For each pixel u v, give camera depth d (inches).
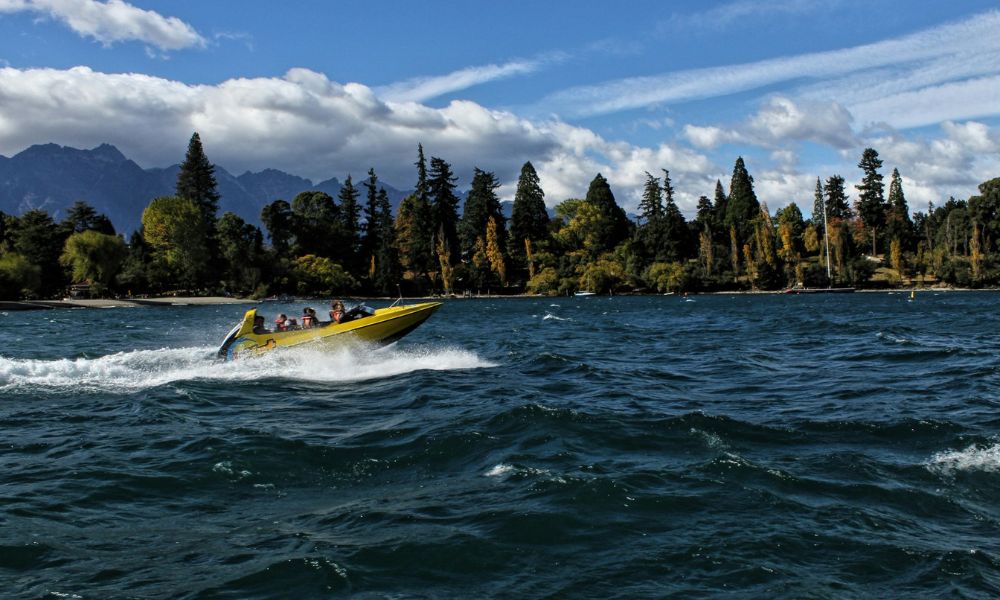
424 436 457.7
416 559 275.1
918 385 645.3
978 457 390.6
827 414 518.9
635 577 259.0
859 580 255.6
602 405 567.2
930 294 4069.9
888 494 337.4
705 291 4845.0
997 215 5039.4
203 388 671.1
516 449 426.3
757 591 247.8
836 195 6107.3
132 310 3334.2
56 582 258.8
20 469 403.5
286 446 442.0
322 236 5221.5
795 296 4183.1
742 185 5999.0
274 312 2935.5
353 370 792.3
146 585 256.5
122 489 365.4
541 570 265.6
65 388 674.8
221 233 4746.6
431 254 5152.6
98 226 5152.6
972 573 257.6
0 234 4544.8
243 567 269.9
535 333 1457.9
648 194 5708.7
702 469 378.3
